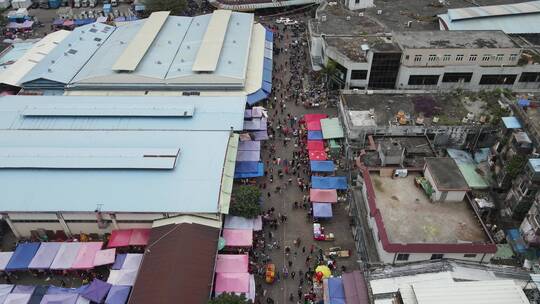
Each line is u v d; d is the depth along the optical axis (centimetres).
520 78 10019
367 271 6019
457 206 6397
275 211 8025
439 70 9925
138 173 7550
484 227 5978
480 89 9806
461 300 4703
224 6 15238
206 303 5819
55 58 11344
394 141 7694
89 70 10912
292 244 7412
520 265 6412
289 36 14062
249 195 7506
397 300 4991
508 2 13688
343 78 10581
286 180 8694
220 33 11988
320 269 6594
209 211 6988
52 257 6875
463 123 8500
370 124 8550
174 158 7719
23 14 14825
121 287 6388
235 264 6669
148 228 7281
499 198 7544
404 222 6162
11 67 11362
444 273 5684
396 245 5747
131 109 9288
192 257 6375
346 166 8738
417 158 7588
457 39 10156
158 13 13300
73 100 9769
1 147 8144
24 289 6381
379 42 10375
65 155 7775
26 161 7638
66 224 7312
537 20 11888
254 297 6356
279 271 6956
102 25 13338
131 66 10425
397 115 8600
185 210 7006
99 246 7056
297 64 12506
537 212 6406
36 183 7381
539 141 6956
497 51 9681
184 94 10419
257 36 12988
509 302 4684
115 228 7331
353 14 12912
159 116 9131
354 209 7350
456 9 12206
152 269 6269
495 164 7875
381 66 10100
